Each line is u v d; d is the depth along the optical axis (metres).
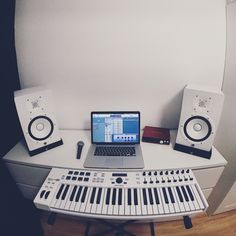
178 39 1.58
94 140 1.66
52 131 1.60
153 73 1.68
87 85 1.73
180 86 1.72
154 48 1.61
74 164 1.48
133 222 1.95
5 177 1.50
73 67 1.68
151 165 1.46
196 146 1.52
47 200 1.26
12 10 1.53
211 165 1.46
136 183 1.37
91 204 1.26
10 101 1.62
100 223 1.96
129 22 1.55
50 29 1.58
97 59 1.64
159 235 1.87
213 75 1.69
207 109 1.42
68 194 1.32
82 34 1.58
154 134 1.71
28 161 1.50
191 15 1.54
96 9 1.52
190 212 1.24
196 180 1.39
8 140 1.62
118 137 1.65
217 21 1.56
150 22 1.55
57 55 1.65
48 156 1.56
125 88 1.73
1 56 1.46
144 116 1.84
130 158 1.52
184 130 1.52
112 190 1.34
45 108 1.52
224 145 1.78
